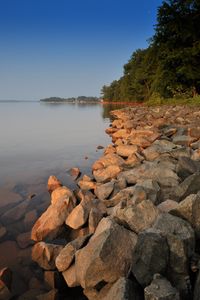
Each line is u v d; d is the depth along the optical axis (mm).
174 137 11703
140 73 56344
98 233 4090
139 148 10438
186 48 31578
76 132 21094
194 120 15977
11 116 39531
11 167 10492
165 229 3682
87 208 5363
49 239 5074
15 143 16047
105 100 120375
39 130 22297
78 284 3818
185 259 3352
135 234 4043
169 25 32812
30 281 4035
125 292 3049
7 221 5883
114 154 9570
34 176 9234
